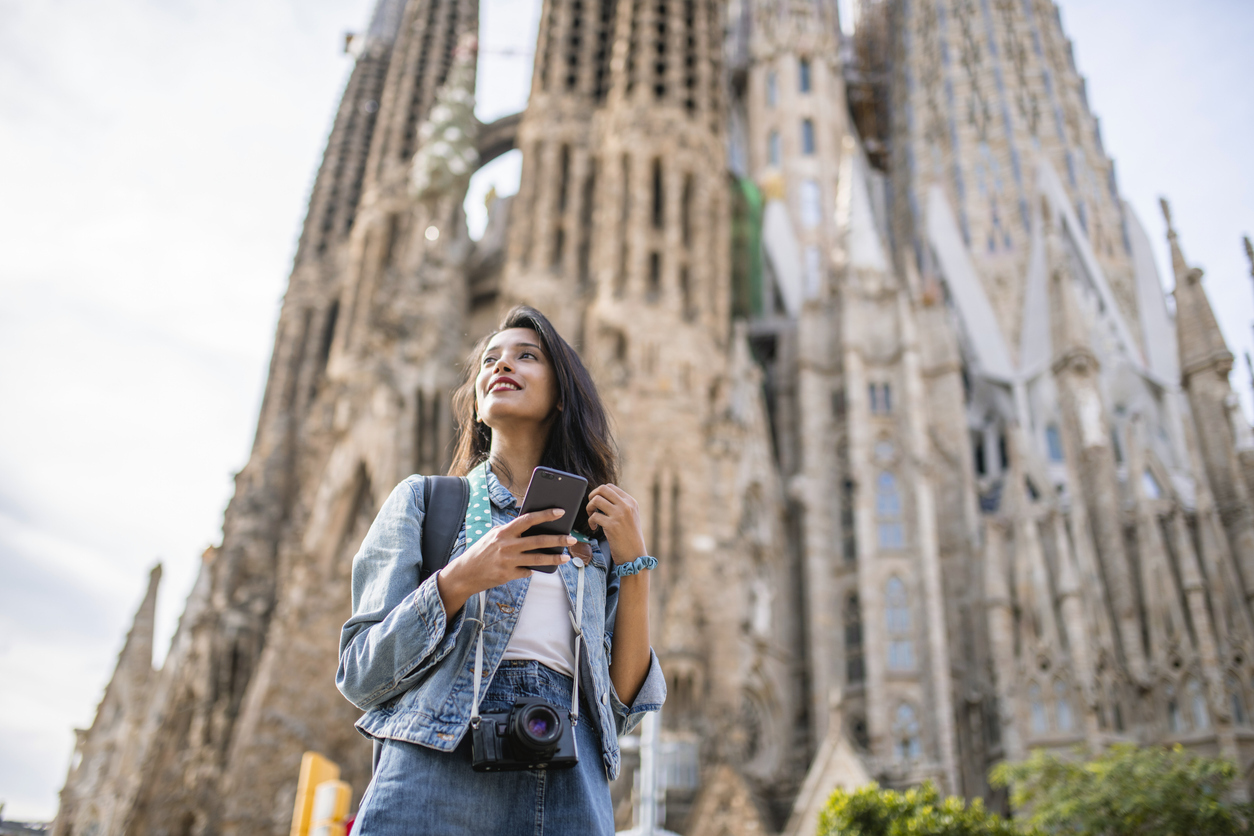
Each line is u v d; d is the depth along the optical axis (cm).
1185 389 6569
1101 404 6338
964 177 7969
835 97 9062
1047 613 5484
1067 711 5212
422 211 7175
